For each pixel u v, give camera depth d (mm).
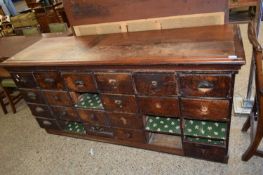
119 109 1616
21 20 4863
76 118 1907
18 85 1909
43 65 1592
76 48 1714
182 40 1452
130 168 1705
